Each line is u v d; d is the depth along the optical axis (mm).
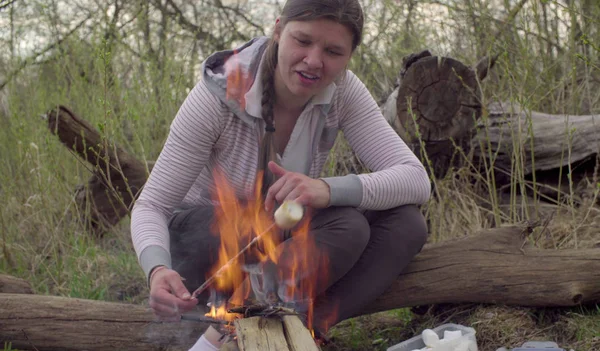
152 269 2369
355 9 2412
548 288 2838
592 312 2896
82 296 3582
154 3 8750
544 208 4137
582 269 2854
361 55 5453
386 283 2682
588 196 4066
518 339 2803
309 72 2428
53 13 7230
